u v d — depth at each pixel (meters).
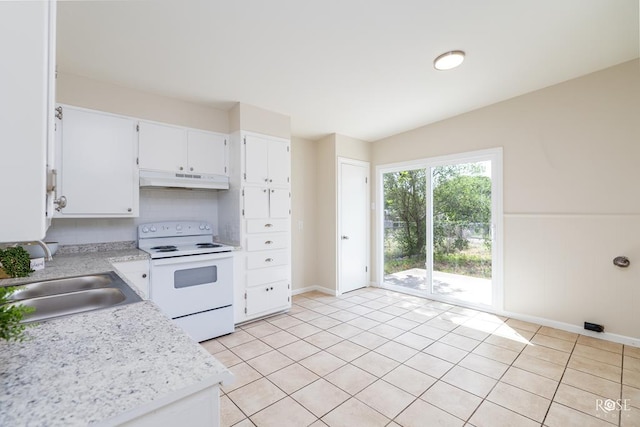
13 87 0.56
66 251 2.53
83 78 2.44
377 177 4.59
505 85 2.94
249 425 1.64
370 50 2.29
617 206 2.62
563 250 2.91
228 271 2.86
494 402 1.83
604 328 2.68
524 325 3.04
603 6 1.91
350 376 2.12
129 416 0.58
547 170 2.99
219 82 2.67
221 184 3.08
